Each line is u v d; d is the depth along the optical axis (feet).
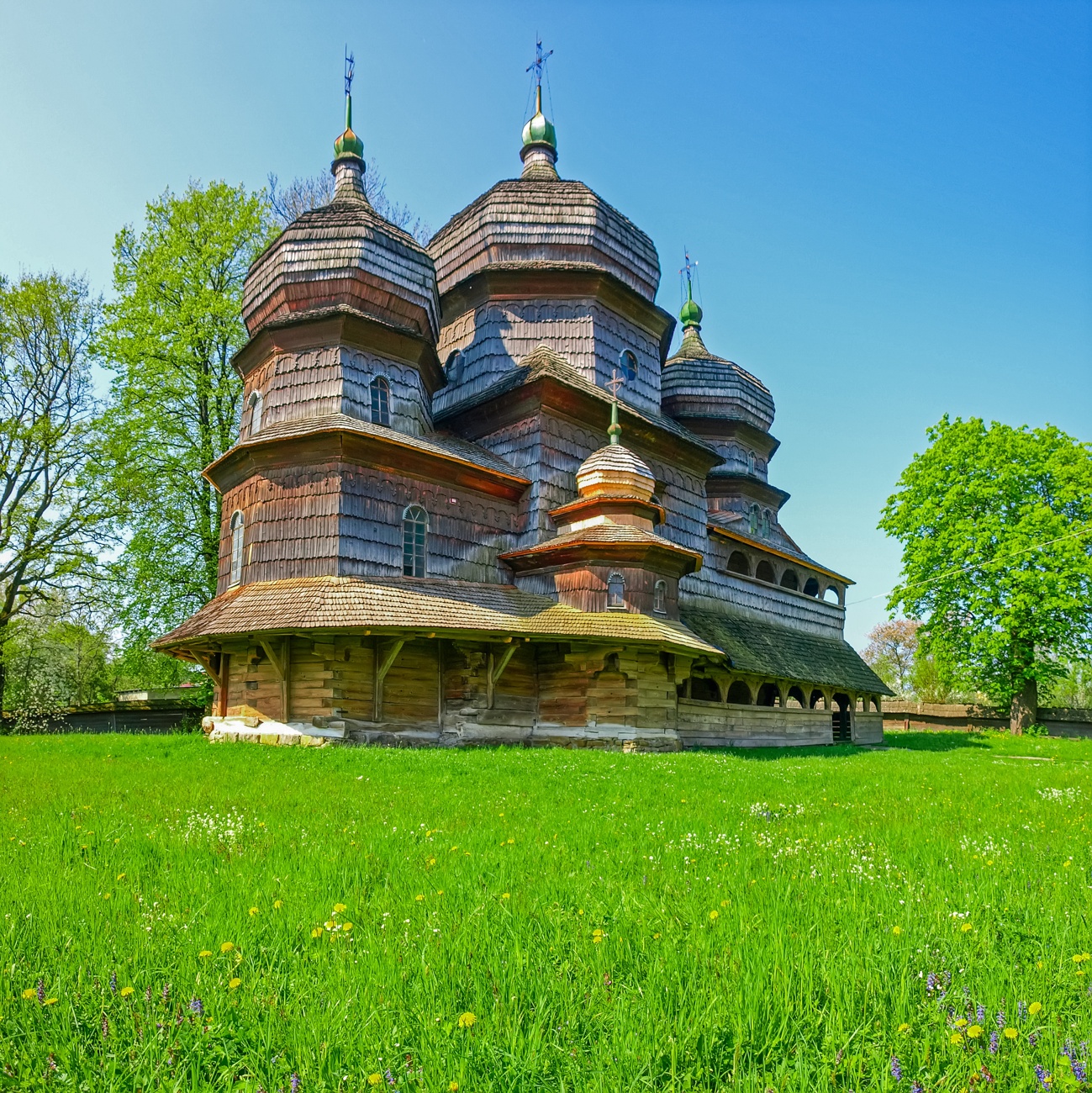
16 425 104.42
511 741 72.49
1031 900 17.26
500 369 89.86
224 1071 9.99
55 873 19.02
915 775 53.72
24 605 108.88
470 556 75.97
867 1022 11.16
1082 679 286.05
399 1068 10.03
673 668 76.95
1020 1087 9.69
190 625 70.33
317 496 68.33
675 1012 11.37
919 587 135.03
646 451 93.76
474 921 14.82
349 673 65.36
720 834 24.99
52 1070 10.09
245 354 80.02
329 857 20.40
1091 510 128.16
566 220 92.48
